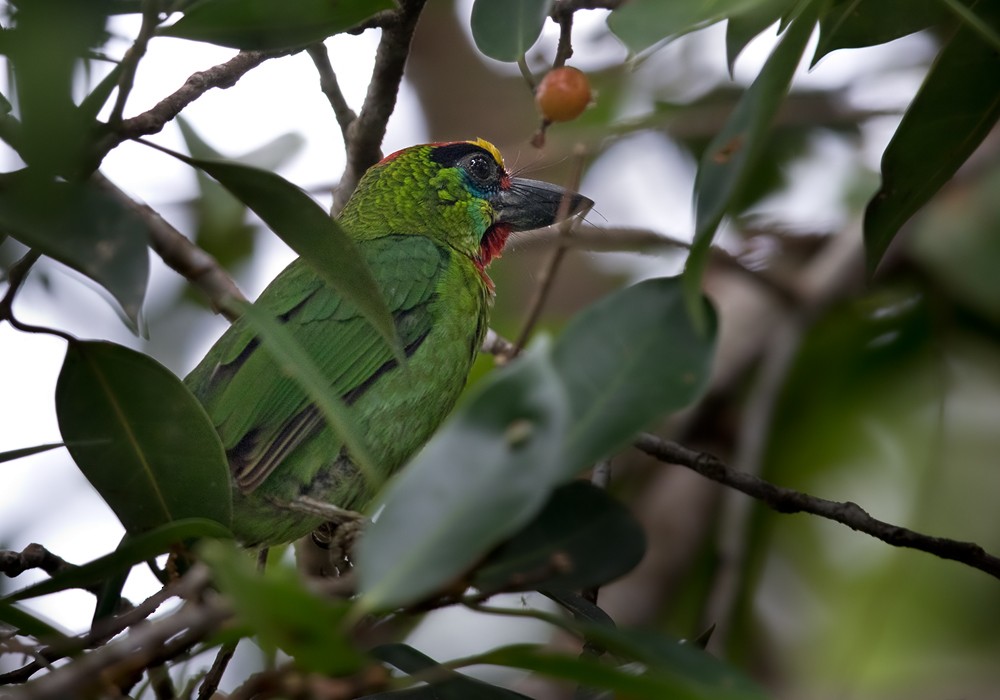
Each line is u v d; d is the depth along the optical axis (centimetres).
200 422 511
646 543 440
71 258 399
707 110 1066
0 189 407
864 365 1003
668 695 348
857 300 991
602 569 438
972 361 993
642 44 455
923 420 1005
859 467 1023
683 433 1025
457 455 357
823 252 1031
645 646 380
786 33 382
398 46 671
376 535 352
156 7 429
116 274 398
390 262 812
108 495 523
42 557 566
